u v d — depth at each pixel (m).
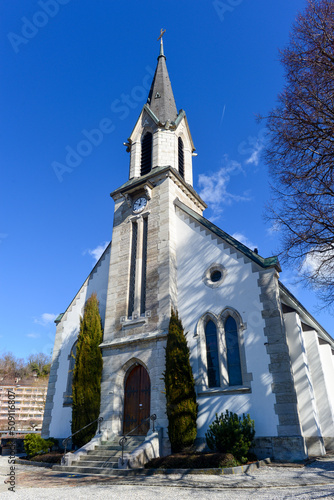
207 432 15.05
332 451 16.05
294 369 15.91
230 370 15.98
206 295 17.81
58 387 22.11
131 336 18.58
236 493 8.62
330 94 14.38
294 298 19.50
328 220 13.62
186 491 9.25
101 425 17.48
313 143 14.59
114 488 10.25
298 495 7.91
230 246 18.12
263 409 14.41
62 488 10.54
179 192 22.53
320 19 14.49
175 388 15.30
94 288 23.62
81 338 19.84
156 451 14.80
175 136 25.17
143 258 20.84
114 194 23.94
